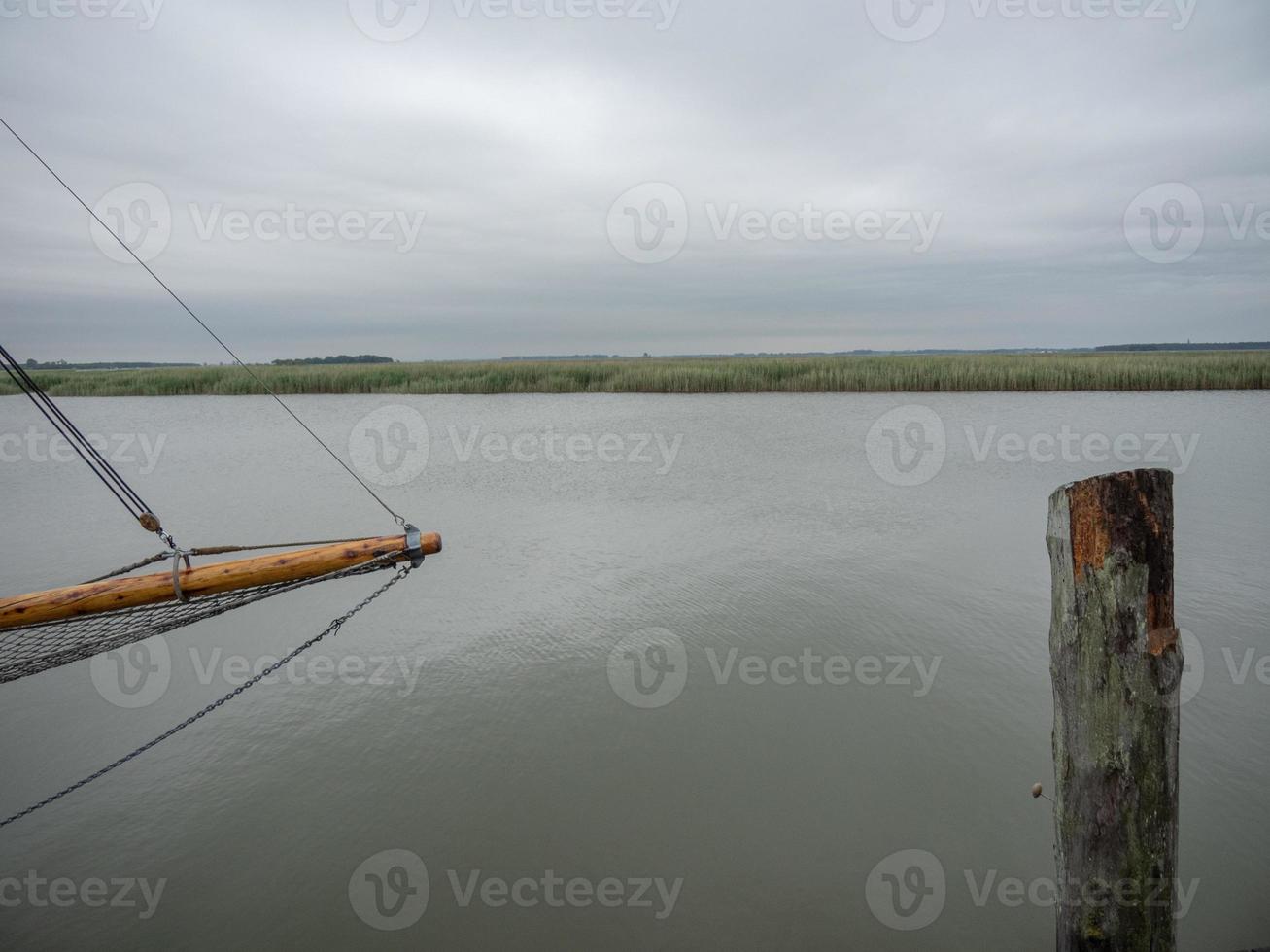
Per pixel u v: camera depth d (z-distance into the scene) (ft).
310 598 27.20
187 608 12.82
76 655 12.44
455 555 31.91
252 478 51.75
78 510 42.52
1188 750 16.46
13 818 11.96
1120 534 8.83
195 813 15.51
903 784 15.74
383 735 18.10
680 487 45.62
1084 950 9.63
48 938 12.35
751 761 16.63
